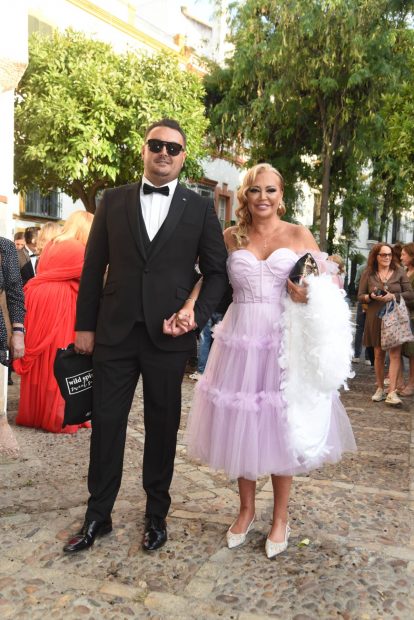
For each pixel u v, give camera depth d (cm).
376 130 966
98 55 1004
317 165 1214
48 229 523
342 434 290
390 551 272
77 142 917
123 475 368
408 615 221
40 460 390
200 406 288
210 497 336
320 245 1061
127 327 265
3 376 373
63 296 464
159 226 270
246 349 272
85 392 278
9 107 388
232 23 995
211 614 220
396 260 624
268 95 995
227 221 2142
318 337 256
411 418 546
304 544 277
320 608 224
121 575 246
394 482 367
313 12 861
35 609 220
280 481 268
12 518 297
